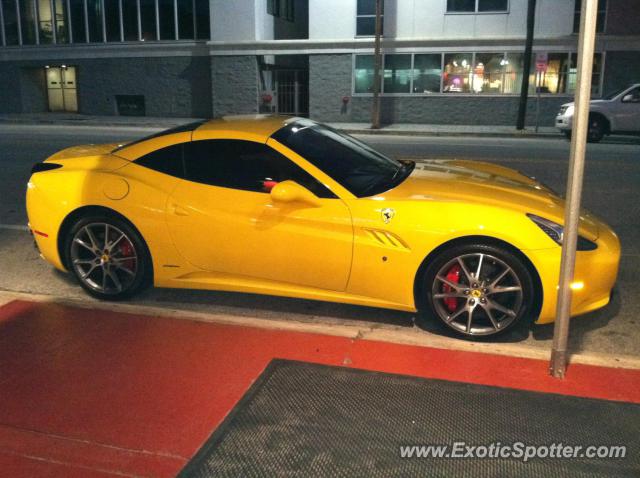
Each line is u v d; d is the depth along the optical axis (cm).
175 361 376
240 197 439
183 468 276
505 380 354
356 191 426
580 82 316
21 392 341
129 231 461
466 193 425
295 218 424
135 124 2341
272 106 2652
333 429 303
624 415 316
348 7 2345
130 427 308
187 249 452
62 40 2734
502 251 395
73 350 391
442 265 405
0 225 725
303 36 2922
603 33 2181
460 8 2266
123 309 455
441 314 413
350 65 2383
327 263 423
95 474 274
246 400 329
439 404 325
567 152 1428
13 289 517
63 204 473
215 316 441
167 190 454
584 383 350
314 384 345
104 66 2700
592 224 441
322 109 2447
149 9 2603
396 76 2373
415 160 559
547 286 394
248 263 442
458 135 2036
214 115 2534
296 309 474
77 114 2803
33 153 1317
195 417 317
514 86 2300
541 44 2238
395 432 301
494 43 2264
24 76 2827
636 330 440
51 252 489
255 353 387
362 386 344
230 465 277
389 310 470
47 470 277
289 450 287
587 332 437
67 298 478
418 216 405
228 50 2455
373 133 2100
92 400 332
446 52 2308
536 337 425
